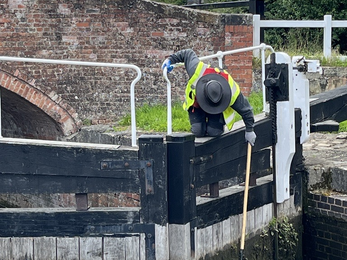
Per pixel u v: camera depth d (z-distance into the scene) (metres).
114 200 9.44
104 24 11.13
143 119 10.36
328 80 11.71
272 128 7.67
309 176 8.12
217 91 6.43
